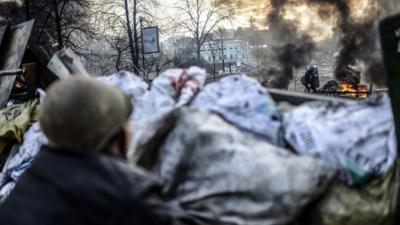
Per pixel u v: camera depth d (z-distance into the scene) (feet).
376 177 6.64
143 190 4.80
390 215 6.57
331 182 6.21
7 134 11.62
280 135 7.09
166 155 6.70
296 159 6.24
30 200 4.88
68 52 14.10
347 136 6.78
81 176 4.80
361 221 6.41
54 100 4.93
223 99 7.54
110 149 5.13
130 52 135.74
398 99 6.85
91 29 135.03
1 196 10.59
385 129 6.96
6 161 11.40
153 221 4.70
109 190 4.72
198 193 6.28
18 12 122.83
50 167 4.94
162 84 8.24
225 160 6.31
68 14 123.54
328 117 7.11
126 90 9.10
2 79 16.06
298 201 5.99
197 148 6.49
